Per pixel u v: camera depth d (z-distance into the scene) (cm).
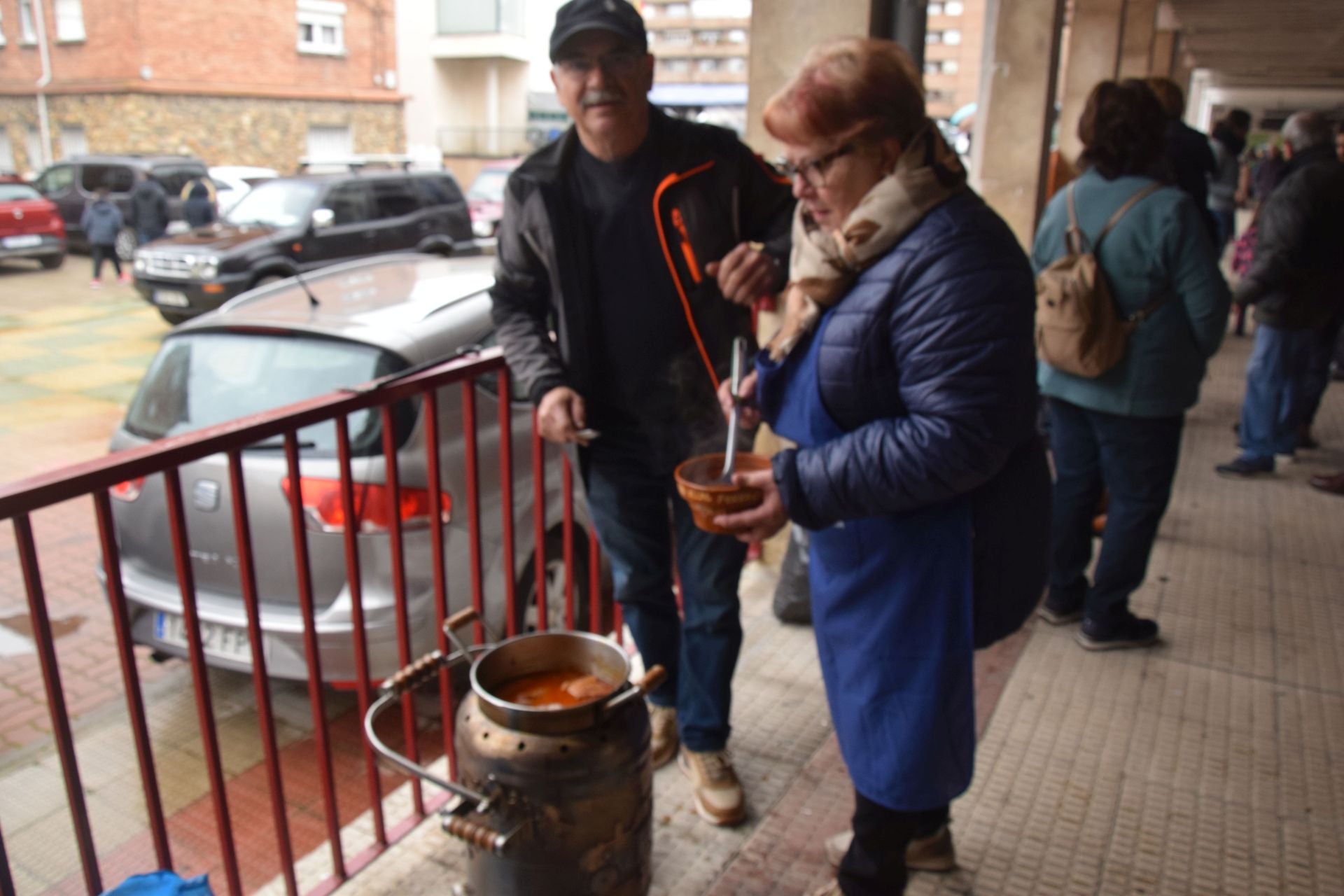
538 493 270
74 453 724
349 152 2945
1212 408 635
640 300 226
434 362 229
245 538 190
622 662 173
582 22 200
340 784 321
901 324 151
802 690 299
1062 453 330
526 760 157
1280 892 219
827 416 164
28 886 270
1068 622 347
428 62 3775
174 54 2520
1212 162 434
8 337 1142
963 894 217
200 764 332
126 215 1694
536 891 165
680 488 173
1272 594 372
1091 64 677
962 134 944
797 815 242
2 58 2667
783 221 227
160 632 337
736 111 5344
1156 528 315
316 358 353
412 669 169
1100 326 289
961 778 175
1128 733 280
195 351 375
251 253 1095
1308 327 473
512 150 3812
